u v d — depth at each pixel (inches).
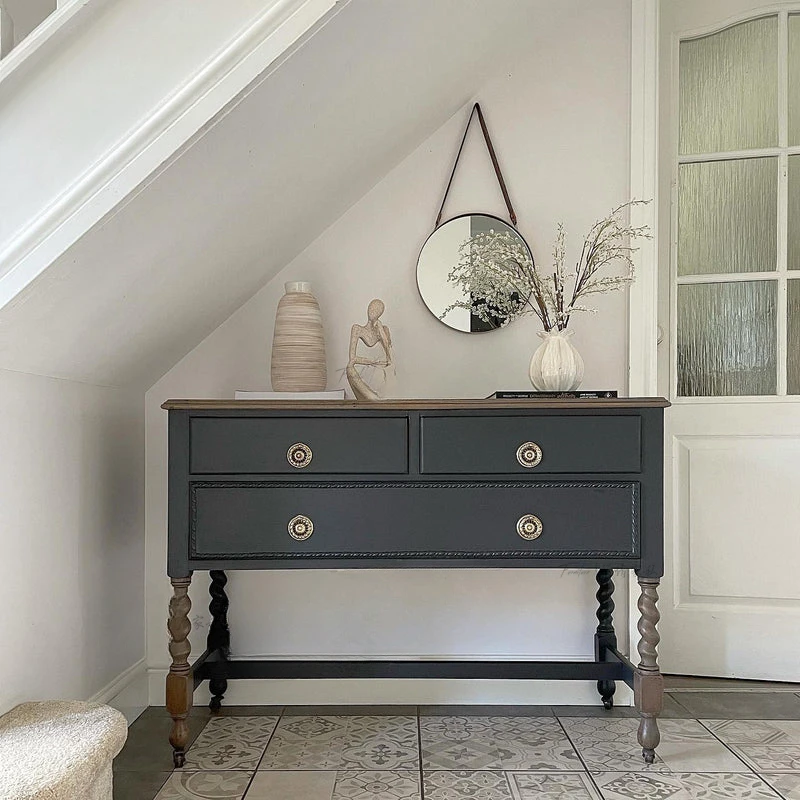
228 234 71.9
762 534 98.7
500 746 79.6
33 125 54.1
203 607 94.3
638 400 72.9
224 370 94.0
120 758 76.9
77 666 74.1
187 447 73.0
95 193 53.0
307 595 94.0
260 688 93.2
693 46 101.5
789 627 97.6
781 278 99.0
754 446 99.0
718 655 99.1
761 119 100.0
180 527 73.1
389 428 73.2
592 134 93.7
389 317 94.3
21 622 63.1
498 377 93.7
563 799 67.5
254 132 59.0
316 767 74.5
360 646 93.8
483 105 94.5
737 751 77.8
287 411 73.2
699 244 101.5
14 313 54.8
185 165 55.3
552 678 83.2
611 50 93.5
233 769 74.1
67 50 53.9
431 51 73.8
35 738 54.4
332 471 73.1
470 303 93.0
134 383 88.5
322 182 80.1
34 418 65.4
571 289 93.4
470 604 93.7
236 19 53.4
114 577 84.0
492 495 73.3
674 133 101.5
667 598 100.7
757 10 98.7
